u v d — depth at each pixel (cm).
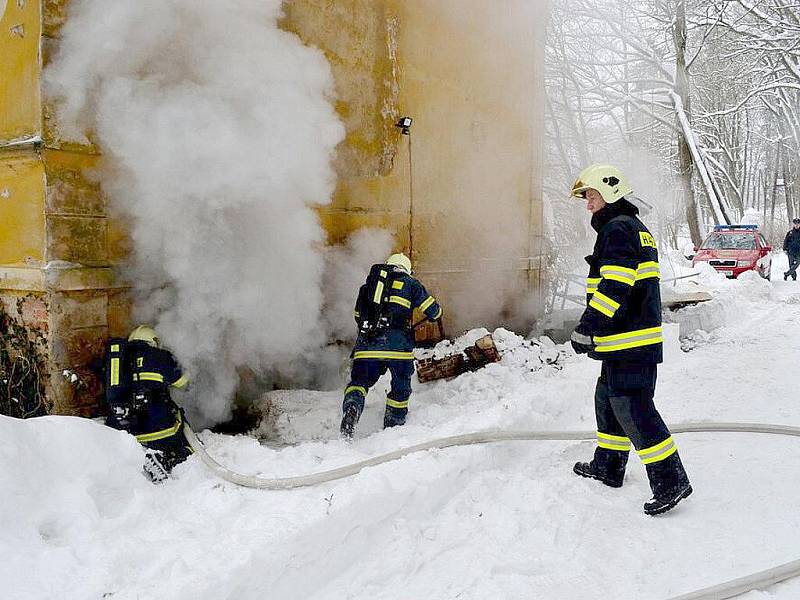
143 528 298
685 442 461
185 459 391
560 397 536
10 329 440
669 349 732
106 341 449
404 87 659
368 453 406
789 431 446
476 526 332
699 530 326
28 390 431
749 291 1338
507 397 511
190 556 266
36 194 419
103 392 445
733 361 721
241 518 303
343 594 279
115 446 349
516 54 807
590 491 373
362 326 491
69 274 423
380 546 315
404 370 488
